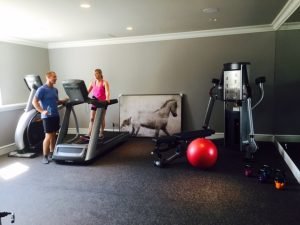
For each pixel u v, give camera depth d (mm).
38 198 2912
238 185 3129
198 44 5340
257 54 5035
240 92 4172
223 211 2523
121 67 5879
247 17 4145
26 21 4012
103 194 2977
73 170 3801
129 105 5840
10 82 5156
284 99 4895
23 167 3982
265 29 4910
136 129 5789
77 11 3523
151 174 3566
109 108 6070
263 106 5105
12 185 3285
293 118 4852
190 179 3354
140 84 5812
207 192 2953
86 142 4535
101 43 5914
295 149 4285
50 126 4105
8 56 5094
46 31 4793
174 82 5594
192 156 3619
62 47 6180
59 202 2809
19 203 2799
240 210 2535
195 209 2576
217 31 5129
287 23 4488
